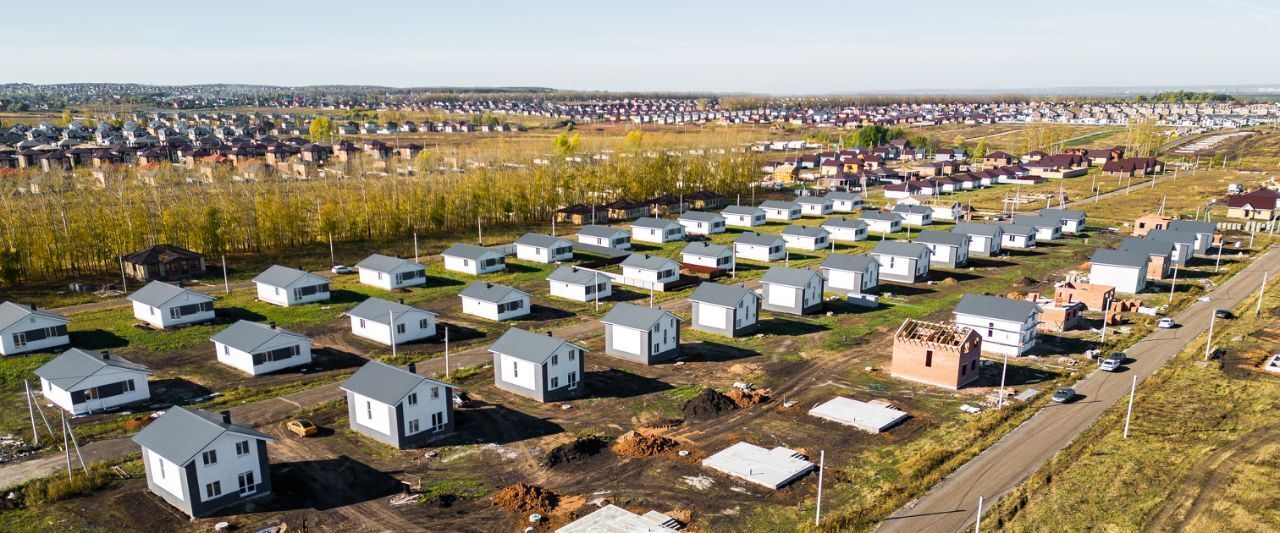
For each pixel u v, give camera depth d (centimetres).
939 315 8025
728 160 17612
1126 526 3841
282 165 18250
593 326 7681
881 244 10012
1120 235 12650
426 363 6481
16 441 4859
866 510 4016
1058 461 4544
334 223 11269
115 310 7925
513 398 5703
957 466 4519
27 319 6550
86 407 5322
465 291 8131
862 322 7806
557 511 4056
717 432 5091
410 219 12312
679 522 3938
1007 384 5947
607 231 11725
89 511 4031
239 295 8669
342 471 4525
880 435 5009
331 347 6919
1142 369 6206
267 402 5584
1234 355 6450
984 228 11281
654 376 6225
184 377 6100
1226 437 4838
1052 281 9556
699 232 13000
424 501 4156
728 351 6888
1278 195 13900
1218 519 3884
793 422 5250
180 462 3903
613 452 4775
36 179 13050
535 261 10650
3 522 3906
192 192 11938
